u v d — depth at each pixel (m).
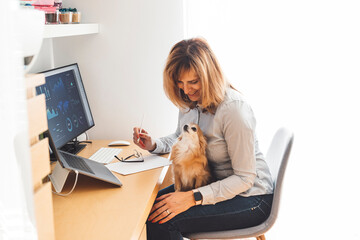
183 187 1.72
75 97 2.10
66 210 1.30
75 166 1.50
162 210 1.56
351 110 2.45
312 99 2.44
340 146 2.55
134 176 1.64
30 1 1.45
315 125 2.49
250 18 2.31
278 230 2.49
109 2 2.32
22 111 0.70
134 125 2.48
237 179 1.57
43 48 1.97
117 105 2.46
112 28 2.36
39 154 0.83
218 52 2.36
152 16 2.32
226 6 2.30
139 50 2.37
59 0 1.96
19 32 0.73
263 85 2.41
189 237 1.65
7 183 0.70
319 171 2.62
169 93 1.68
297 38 2.36
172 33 2.34
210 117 1.63
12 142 0.70
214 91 1.54
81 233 1.14
